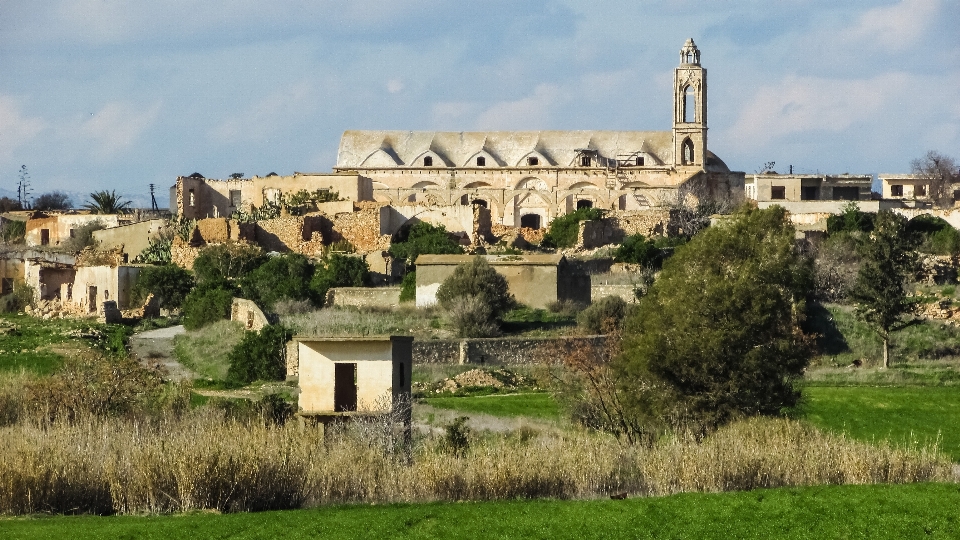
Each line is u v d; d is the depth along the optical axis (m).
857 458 70.25
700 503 64.31
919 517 62.34
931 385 97.69
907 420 87.06
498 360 98.81
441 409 84.88
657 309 82.19
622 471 69.56
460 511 62.59
